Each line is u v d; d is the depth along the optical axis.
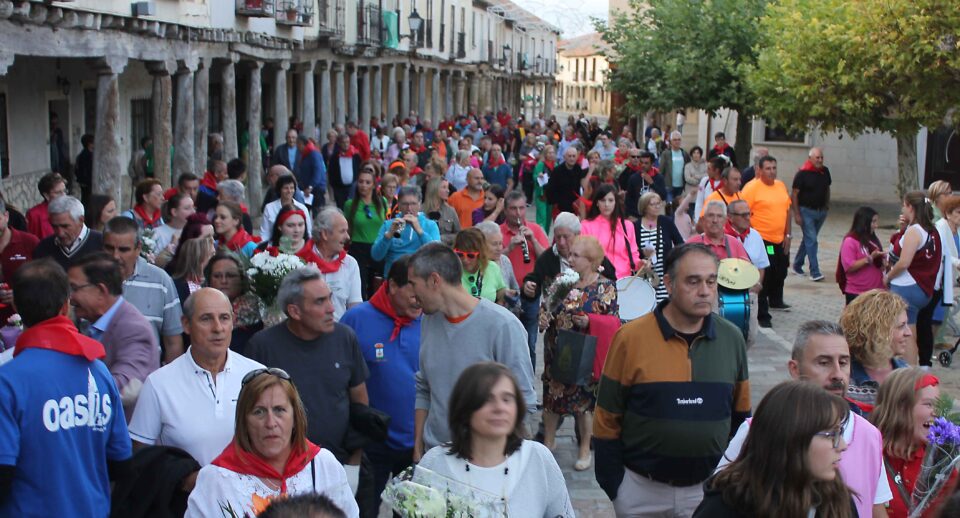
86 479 4.35
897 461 4.74
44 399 4.21
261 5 20.94
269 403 4.16
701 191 14.53
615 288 7.75
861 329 5.37
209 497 4.15
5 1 10.84
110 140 14.70
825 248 20.41
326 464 4.33
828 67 20.48
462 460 4.03
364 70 35.50
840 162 29.77
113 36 14.61
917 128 20.41
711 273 4.74
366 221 11.03
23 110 18.98
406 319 6.05
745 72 25.02
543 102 94.50
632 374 4.89
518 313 8.68
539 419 9.20
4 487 4.11
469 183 12.91
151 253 8.31
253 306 6.37
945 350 11.04
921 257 9.82
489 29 61.59
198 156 19.55
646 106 29.67
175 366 4.91
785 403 3.47
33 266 4.37
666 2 28.33
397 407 6.00
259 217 23.42
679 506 4.89
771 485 3.46
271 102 34.38
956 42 18.33
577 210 16.66
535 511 4.04
